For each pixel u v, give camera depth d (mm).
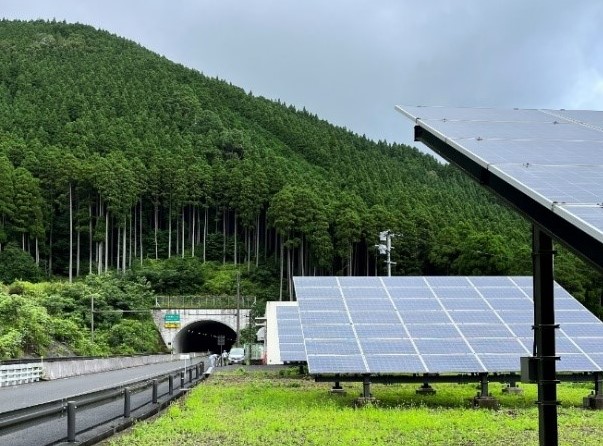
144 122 141500
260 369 43562
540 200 8031
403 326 20531
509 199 9688
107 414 18109
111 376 36812
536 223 9039
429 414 17250
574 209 7598
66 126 123875
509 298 22797
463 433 14305
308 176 117625
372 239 89562
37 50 198875
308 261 94812
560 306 22297
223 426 14805
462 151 10352
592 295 60969
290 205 91500
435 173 175625
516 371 18375
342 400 20781
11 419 8906
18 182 92250
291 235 92750
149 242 107438
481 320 21094
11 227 90500
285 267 98250
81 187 99250
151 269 96188
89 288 76188
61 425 16203
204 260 104938
